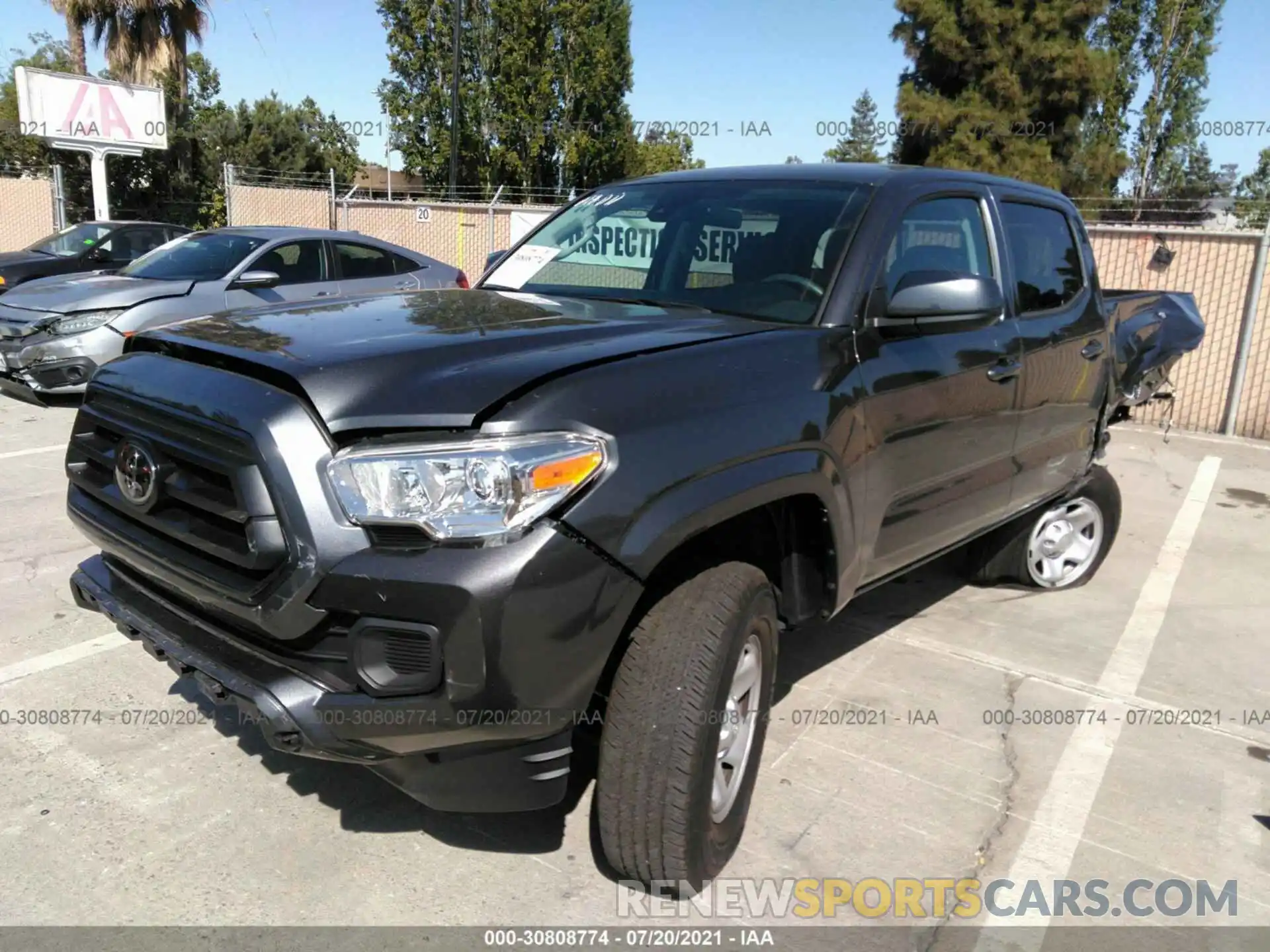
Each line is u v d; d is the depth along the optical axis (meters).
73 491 2.94
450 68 30.06
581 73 30.64
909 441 3.28
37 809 2.91
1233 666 4.38
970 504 3.85
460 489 2.12
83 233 13.36
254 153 34.22
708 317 3.08
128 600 2.71
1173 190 39.28
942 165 30.08
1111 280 10.51
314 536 2.16
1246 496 7.53
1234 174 31.91
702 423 2.46
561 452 2.18
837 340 3.01
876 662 4.26
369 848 2.81
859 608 4.91
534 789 2.32
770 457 2.61
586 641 2.20
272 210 18.02
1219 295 9.98
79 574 2.95
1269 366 9.81
